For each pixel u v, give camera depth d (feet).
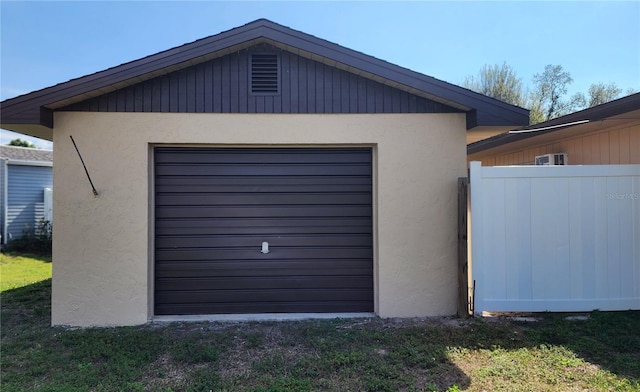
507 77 84.23
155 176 17.89
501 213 17.24
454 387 11.07
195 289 17.97
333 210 18.44
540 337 14.48
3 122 15.65
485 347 13.84
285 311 18.21
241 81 17.58
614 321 15.72
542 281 17.16
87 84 15.84
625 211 17.25
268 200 18.28
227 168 18.17
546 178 17.26
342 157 18.52
